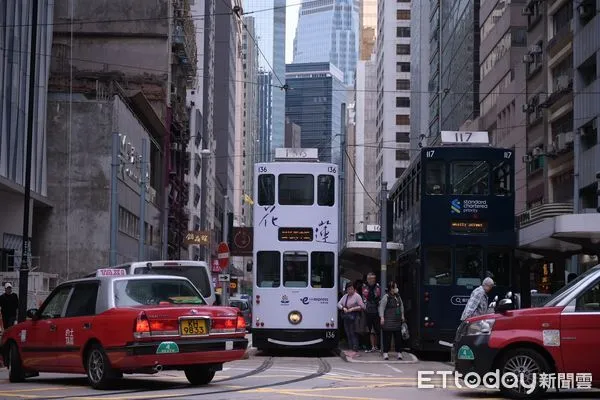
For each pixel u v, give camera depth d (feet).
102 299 49.08
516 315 42.98
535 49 176.55
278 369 67.87
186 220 254.68
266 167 89.61
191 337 47.57
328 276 88.38
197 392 46.62
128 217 163.43
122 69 193.67
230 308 50.11
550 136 169.17
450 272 82.48
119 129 152.66
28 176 81.00
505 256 82.84
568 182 157.28
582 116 145.07
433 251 83.05
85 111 150.82
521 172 190.49
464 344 43.98
